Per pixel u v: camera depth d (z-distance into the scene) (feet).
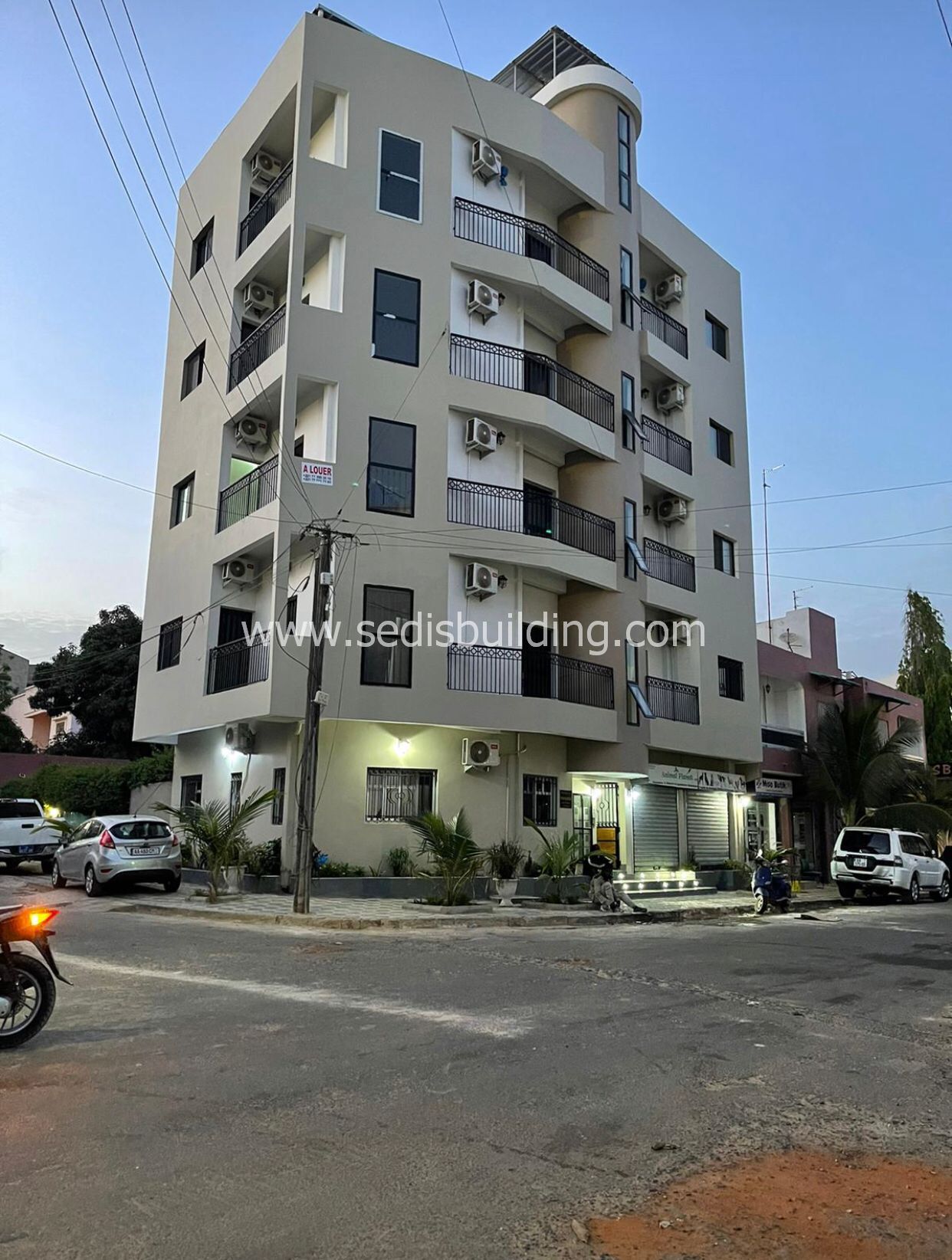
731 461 99.40
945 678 151.43
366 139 70.18
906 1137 18.01
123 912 53.72
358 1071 21.33
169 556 81.10
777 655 104.12
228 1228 13.41
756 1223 13.93
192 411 80.53
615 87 86.12
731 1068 22.59
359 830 64.49
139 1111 18.34
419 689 64.44
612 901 60.29
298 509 63.21
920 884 80.48
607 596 77.00
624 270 84.48
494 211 74.59
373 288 68.39
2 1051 22.67
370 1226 13.57
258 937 43.50
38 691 144.15
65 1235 13.11
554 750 74.90
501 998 30.22
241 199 76.38
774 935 49.73
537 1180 15.42
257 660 65.21
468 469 71.36
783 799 102.63
